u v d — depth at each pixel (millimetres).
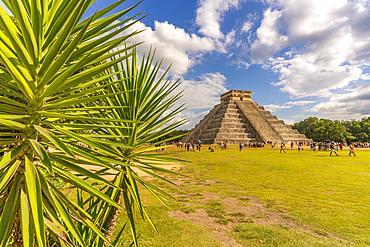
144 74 2318
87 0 1147
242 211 6086
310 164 16484
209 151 35500
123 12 1586
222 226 5031
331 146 24609
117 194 2039
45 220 1310
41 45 1353
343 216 5527
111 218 2027
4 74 1364
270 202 6898
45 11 1384
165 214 5852
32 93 1289
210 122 75188
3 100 1228
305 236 4430
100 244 2482
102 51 1398
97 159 1445
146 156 2189
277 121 70000
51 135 1238
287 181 10148
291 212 5922
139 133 2254
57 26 1338
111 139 2164
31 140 1266
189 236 4484
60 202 1305
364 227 4820
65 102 1354
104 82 2252
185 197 7641
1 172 1283
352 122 101438
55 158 1452
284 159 20766
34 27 1258
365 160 18891
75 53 1486
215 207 6457
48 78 1249
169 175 12227
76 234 1246
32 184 1187
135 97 2025
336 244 4066
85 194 6824
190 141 72312
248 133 63750
